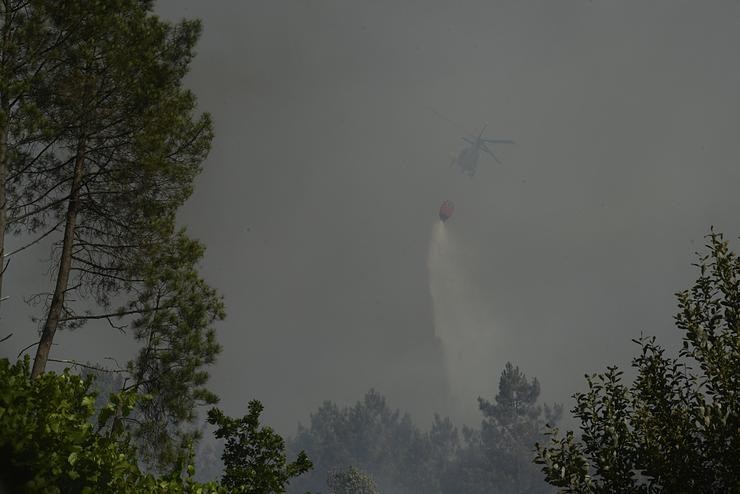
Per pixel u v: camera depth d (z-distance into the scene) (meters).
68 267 15.00
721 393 6.29
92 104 15.06
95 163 15.98
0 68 13.67
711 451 6.04
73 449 4.60
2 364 4.89
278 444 13.49
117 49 15.34
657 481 6.20
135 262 15.98
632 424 6.54
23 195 16.22
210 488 5.97
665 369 6.69
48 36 14.92
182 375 15.96
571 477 6.43
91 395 5.51
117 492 4.96
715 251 6.80
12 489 4.31
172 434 15.84
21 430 4.41
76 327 15.58
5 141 14.09
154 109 15.67
